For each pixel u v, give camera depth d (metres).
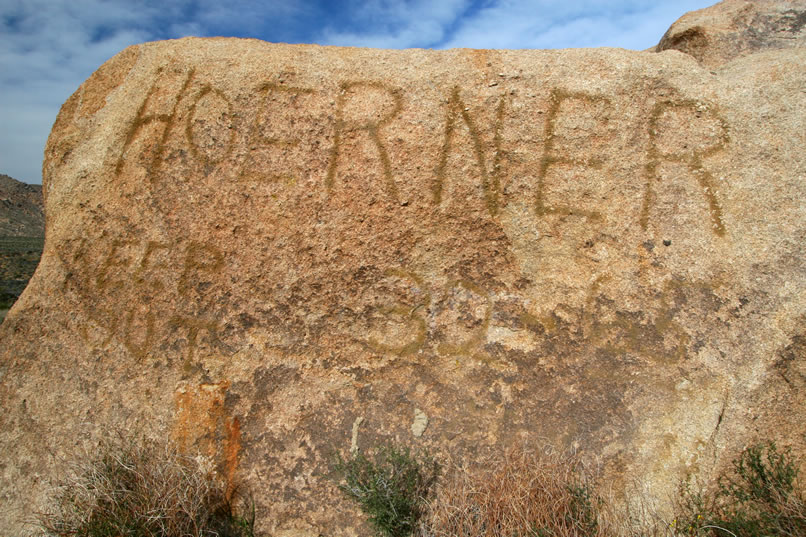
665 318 2.16
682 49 3.28
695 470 2.08
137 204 2.47
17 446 2.50
